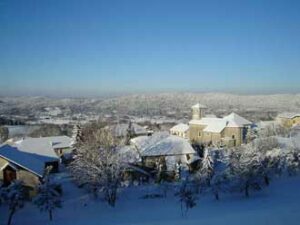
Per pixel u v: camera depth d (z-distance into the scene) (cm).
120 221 4712
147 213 5162
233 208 5291
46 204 4788
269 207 5172
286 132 11712
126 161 6738
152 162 7788
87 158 5978
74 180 6669
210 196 6181
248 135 11638
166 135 8850
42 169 5800
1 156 5484
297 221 4141
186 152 8044
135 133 11806
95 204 5622
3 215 4959
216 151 8475
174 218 4775
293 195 6009
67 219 4872
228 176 6216
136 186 6769
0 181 5397
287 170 7475
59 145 10375
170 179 7250
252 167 6162
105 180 5666
